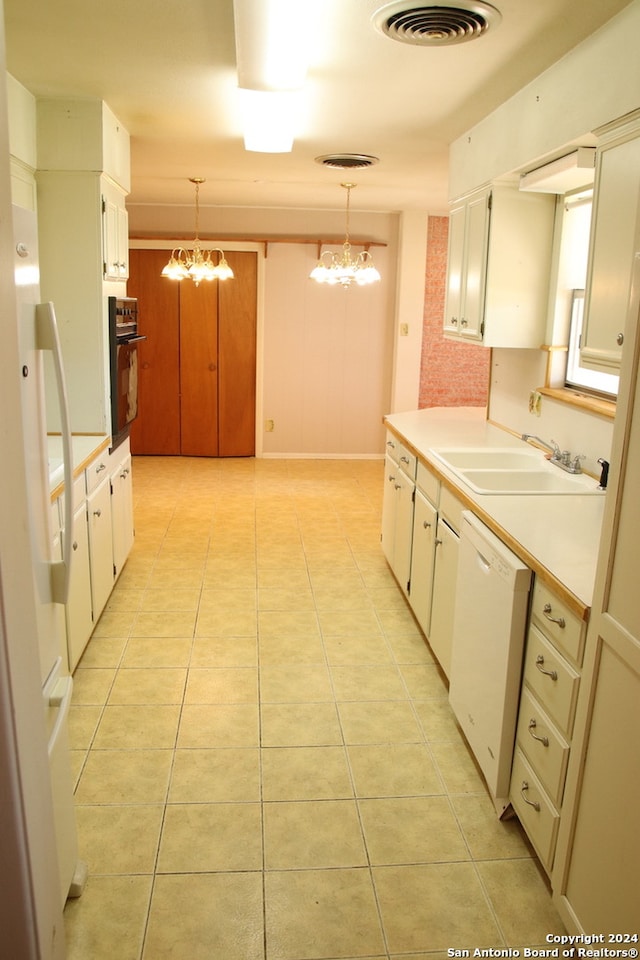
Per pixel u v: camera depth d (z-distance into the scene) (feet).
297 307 23.27
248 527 16.85
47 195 11.42
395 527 13.24
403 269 22.63
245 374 23.73
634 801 4.65
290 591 13.10
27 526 4.38
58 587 5.70
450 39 7.85
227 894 6.28
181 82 9.97
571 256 10.82
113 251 12.46
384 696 9.59
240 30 7.16
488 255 11.05
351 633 11.44
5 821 4.26
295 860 6.68
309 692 9.64
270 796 7.55
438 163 14.92
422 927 6.01
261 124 11.48
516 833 7.12
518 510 7.93
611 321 7.15
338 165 15.19
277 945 5.80
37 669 4.54
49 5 7.41
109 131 11.52
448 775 7.98
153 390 23.75
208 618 11.85
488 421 14.28
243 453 24.36
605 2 6.84
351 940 5.86
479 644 7.65
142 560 14.51
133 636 11.12
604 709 5.09
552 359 11.18
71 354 11.91
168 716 8.96
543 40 7.88
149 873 6.49
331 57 8.58
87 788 7.59
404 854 6.80
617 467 4.94
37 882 4.51
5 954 4.50
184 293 23.06
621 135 6.99
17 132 10.26
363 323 23.54
